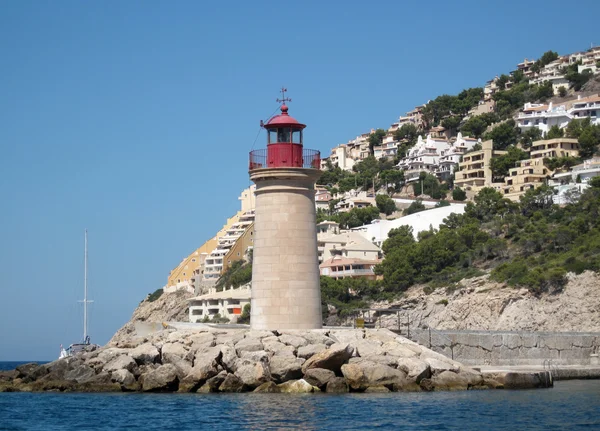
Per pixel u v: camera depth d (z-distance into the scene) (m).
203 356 51.09
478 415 41.25
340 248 170.88
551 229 140.50
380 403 44.69
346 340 53.19
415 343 55.22
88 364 55.41
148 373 51.84
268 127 55.56
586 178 182.12
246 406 43.97
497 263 134.25
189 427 38.56
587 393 49.94
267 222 54.88
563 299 111.75
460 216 164.88
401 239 165.00
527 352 61.44
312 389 48.72
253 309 55.16
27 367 59.97
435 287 132.38
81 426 40.06
